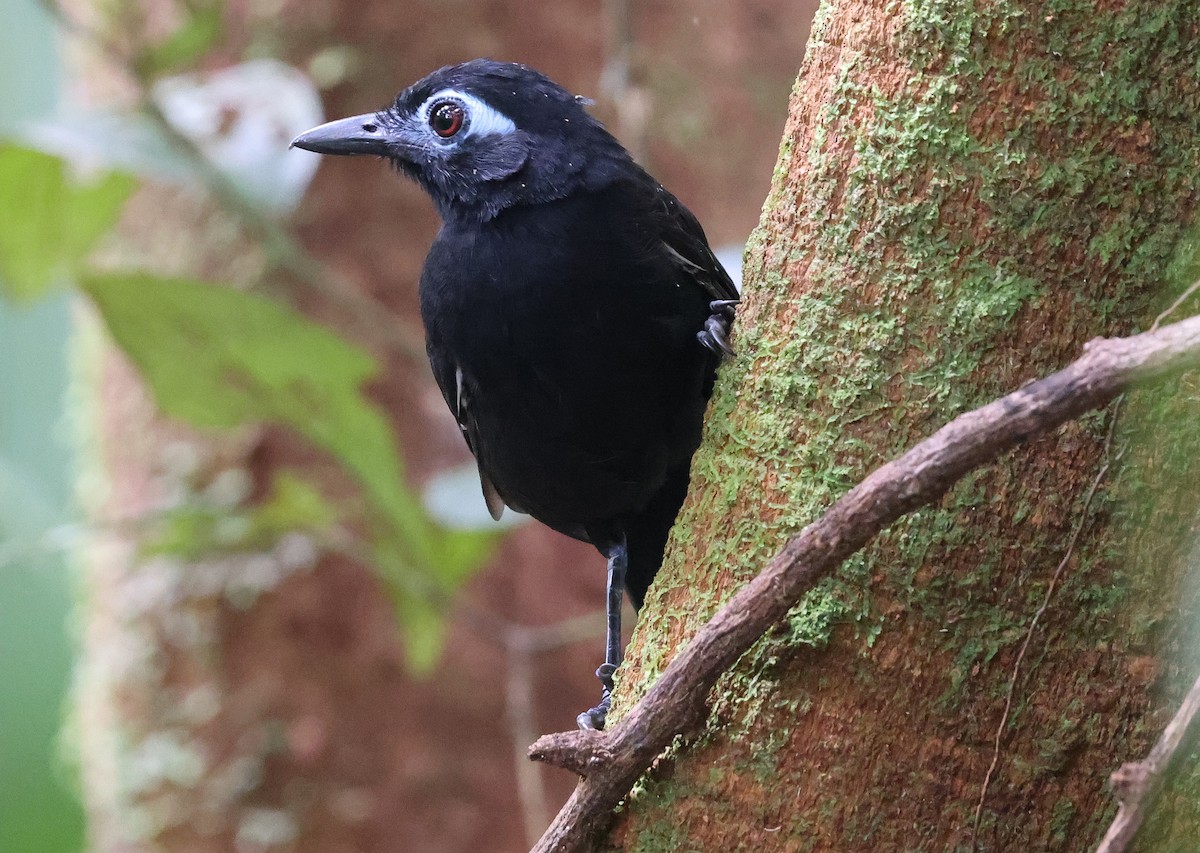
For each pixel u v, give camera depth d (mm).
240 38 12148
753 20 12930
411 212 12281
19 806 13531
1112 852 4047
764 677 5156
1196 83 5059
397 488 9641
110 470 12758
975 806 4973
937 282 5188
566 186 7281
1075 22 5059
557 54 12383
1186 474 4863
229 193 9398
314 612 12289
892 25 5340
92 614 13000
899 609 5031
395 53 12172
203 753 12430
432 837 12422
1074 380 4227
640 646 5781
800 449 5398
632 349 7133
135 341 8938
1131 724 4934
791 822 5094
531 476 7863
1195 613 4801
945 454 4426
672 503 7984
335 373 9062
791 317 5520
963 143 5164
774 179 5840
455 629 12375
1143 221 5039
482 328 7309
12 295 10398
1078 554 4949
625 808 5348
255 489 12242
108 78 12289
